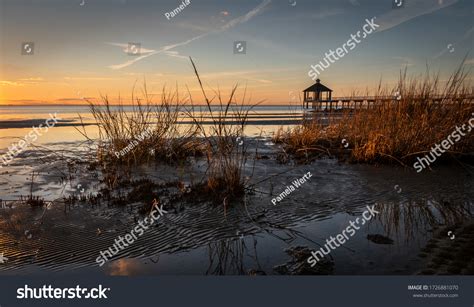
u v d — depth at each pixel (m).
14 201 5.38
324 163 8.60
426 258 3.49
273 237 4.11
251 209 5.06
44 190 6.07
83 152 10.11
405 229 4.26
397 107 8.86
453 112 8.19
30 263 3.52
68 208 5.09
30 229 4.31
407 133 8.38
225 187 5.91
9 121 20.36
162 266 3.46
